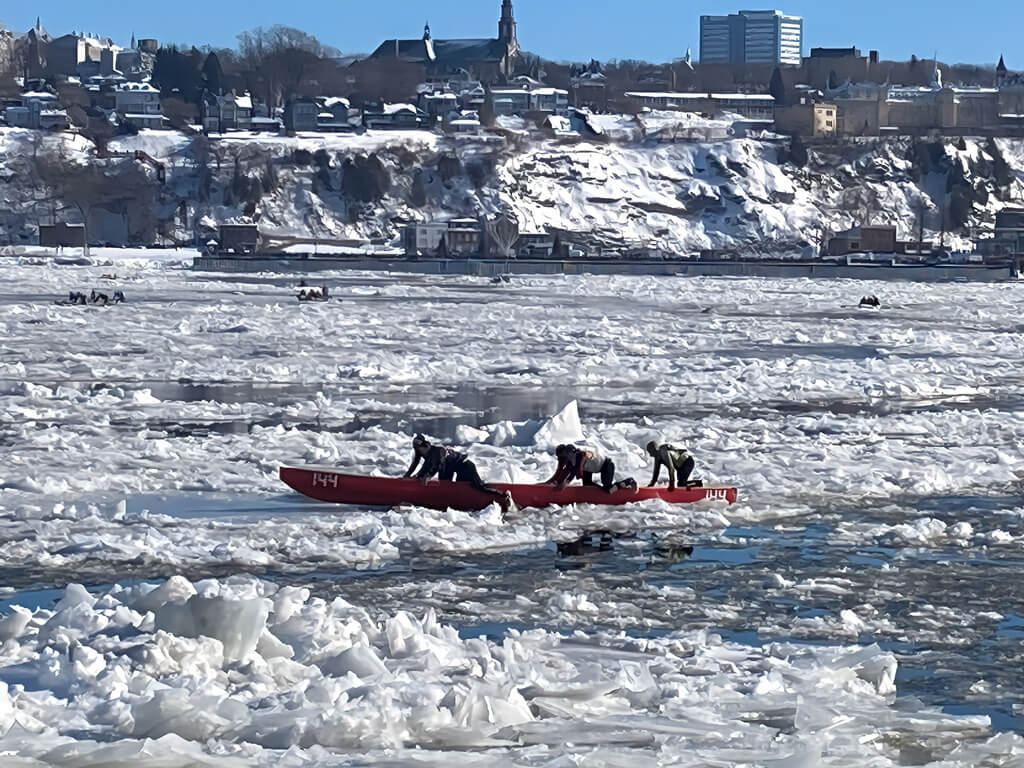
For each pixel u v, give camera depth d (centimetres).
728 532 2414
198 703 1284
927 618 1838
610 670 1506
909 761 1286
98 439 3322
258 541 2220
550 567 2119
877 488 2812
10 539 2227
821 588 1995
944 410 4316
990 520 2539
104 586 1945
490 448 3216
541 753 1242
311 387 4684
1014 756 1284
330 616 1606
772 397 4562
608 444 3275
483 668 1459
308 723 1256
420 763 1189
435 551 2217
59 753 1173
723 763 1212
